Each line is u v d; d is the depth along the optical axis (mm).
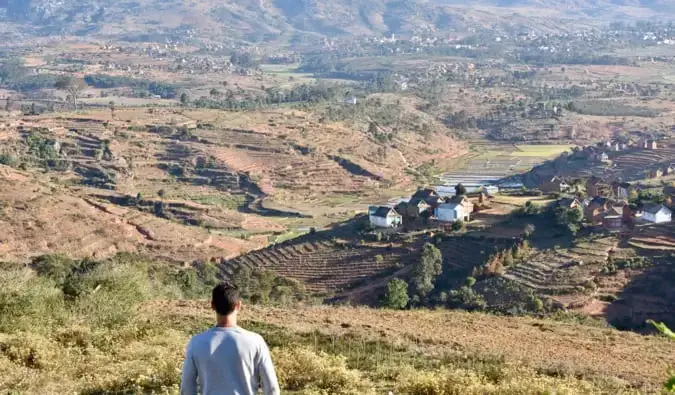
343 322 22906
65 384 13547
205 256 91000
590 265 66375
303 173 151625
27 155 143750
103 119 167875
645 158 153375
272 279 71250
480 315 26750
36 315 18328
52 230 85938
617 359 19703
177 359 14977
